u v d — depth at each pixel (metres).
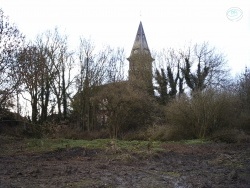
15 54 20.11
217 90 19.66
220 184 7.45
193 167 9.86
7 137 20.22
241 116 20.44
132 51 40.31
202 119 18.92
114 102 24.12
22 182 7.17
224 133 17.77
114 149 13.07
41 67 25.77
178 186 7.26
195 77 31.50
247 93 22.84
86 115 28.73
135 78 29.94
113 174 8.39
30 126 24.17
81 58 31.48
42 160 11.08
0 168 9.10
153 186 7.20
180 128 19.47
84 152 12.62
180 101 19.83
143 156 11.66
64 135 22.19
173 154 12.79
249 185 7.34
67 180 7.46
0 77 19.53
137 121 24.61
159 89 30.36
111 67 32.44
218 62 36.34
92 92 29.00
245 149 14.47
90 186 6.93
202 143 16.58
